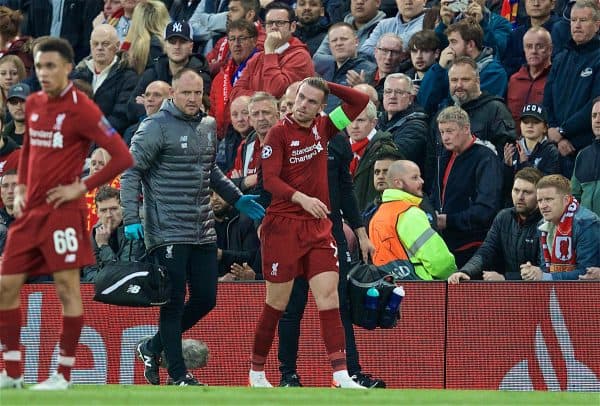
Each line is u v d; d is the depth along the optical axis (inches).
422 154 1635.1
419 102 1699.1
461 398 1060.5
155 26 1910.7
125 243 1529.3
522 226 1475.1
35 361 1525.6
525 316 1433.3
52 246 998.4
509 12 1872.5
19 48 2060.8
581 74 1640.0
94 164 1626.5
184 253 1273.4
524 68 1708.9
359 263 1348.4
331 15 2005.4
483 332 1440.7
